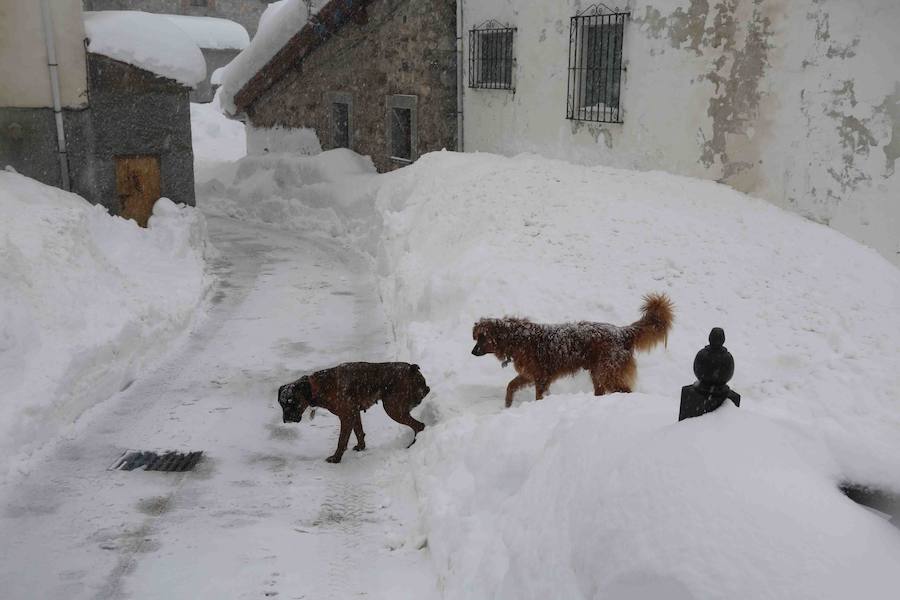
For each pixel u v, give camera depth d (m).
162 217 12.70
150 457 6.30
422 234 11.05
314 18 17.45
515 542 3.54
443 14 14.63
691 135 10.13
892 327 6.29
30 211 9.04
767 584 2.13
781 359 6.08
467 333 7.51
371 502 5.52
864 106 7.93
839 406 5.29
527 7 12.77
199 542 4.91
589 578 2.74
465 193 11.17
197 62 12.95
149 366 8.54
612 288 7.49
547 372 6.08
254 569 4.56
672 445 2.82
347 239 15.77
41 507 5.41
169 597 4.27
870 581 2.03
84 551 4.80
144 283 10.30
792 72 8.70
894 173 7.71
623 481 2.86
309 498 5.57
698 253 7.88
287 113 20.31
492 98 13.99
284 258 14.51
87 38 11.68
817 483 2.45
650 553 2.46
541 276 7.91
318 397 6.08
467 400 6.54
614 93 11.75
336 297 11.63
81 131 11.86
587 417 3.75
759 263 7.61
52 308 7.71
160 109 12.70
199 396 7.70
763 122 9.13
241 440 6.68
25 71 11.28
